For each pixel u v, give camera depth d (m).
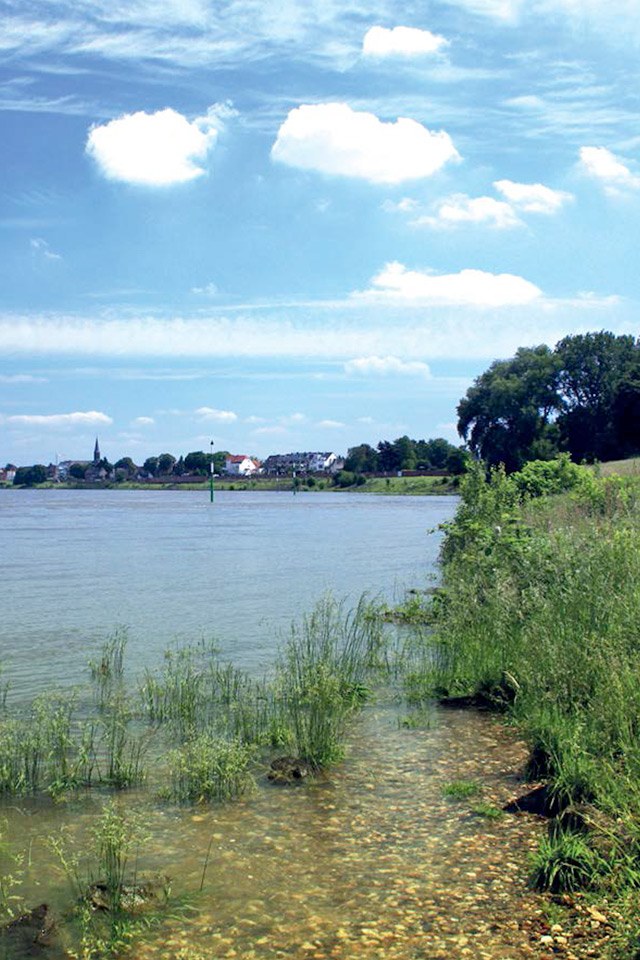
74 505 125.06
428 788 9.19
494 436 106.25
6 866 7.57
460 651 14.23
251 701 12.47
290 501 136.75
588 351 108.75
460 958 5.92
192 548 44.66
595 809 7.53
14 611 22.33
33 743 10.20
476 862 7.34
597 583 11.88
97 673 14.82
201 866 7.47
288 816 8.54
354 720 11.91
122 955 6.15
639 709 8.46
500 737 10.95
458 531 21.05
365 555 39.34
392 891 6.90
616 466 37.47
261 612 21.72
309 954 6.06
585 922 6.28
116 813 8.64
